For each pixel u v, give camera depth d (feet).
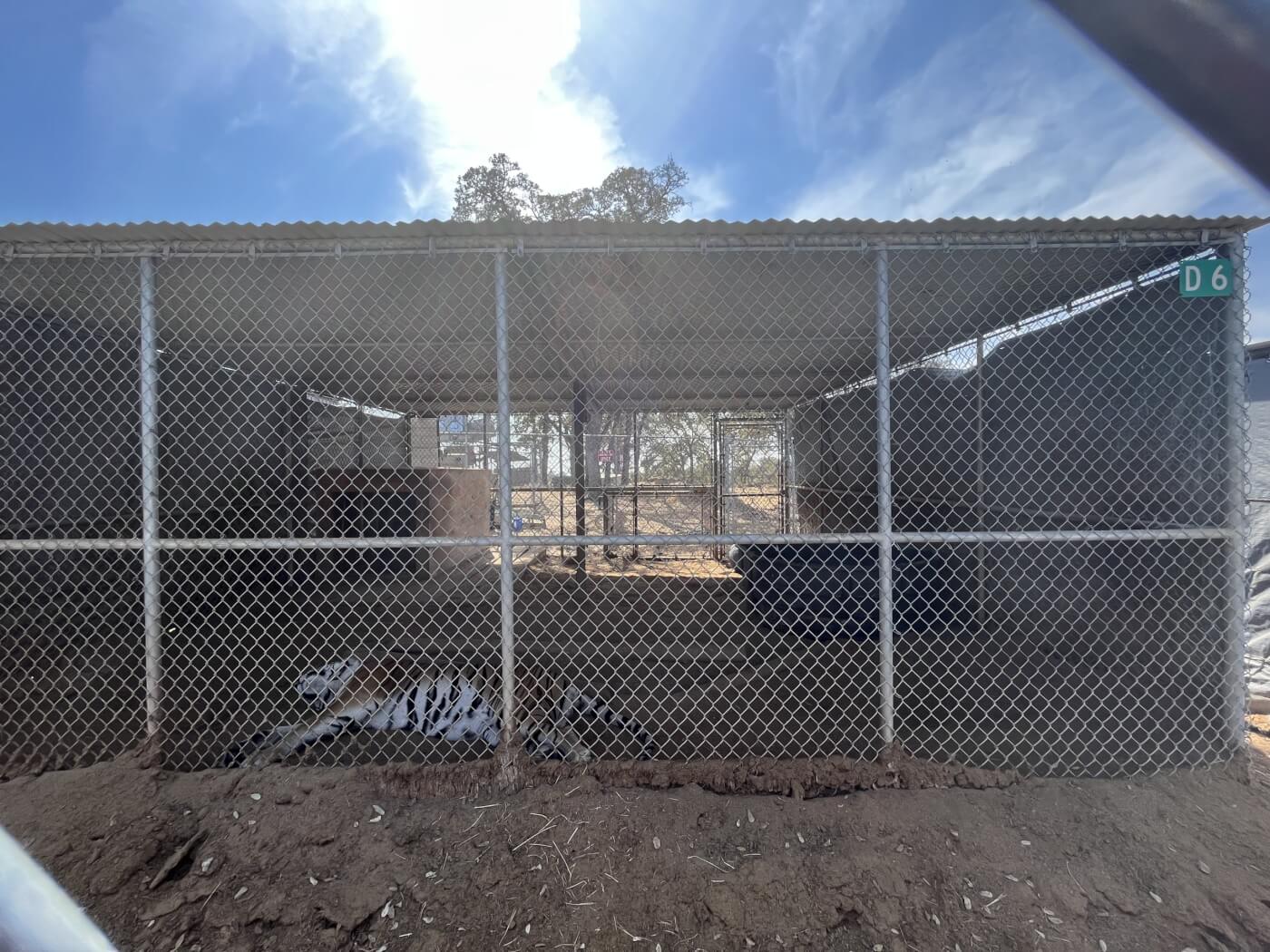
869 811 8.41
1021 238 9.37
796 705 13.47
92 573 16.07
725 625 21.04
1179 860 7.64
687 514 42.91
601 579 29.89
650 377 27.32
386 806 8.55
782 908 7.23
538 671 11.48
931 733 11.55
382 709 11.50
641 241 9.39
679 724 12.14
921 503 22.58
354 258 11.34
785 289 14.05
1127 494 12.49
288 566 24.88
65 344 14.97
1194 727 9.55
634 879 7.57
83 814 8.12
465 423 45.37
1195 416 10.45
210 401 21.25
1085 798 8.59
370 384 28.40
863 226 9.10
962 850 7.86
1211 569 9.99
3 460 14.01
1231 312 9.53
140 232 8.98
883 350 9.43
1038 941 6.84
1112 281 12.90
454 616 22.68
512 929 7.05
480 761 9.02
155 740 9.18
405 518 28.96
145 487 9.04
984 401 18.49
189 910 7.14
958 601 18.63
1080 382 14.02
